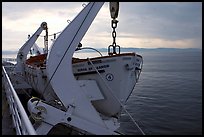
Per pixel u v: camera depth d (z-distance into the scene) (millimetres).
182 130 21484
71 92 5660
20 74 12594
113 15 5805
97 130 5789
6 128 5922
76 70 6391
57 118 5637
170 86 54344
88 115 5781
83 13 5625
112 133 5941
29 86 12117
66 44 5594
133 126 21203
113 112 6543
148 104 33031
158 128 21766
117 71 6254
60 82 5598
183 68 120438
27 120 2639
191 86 54344
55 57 5570
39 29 14172
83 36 5641
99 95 6293
